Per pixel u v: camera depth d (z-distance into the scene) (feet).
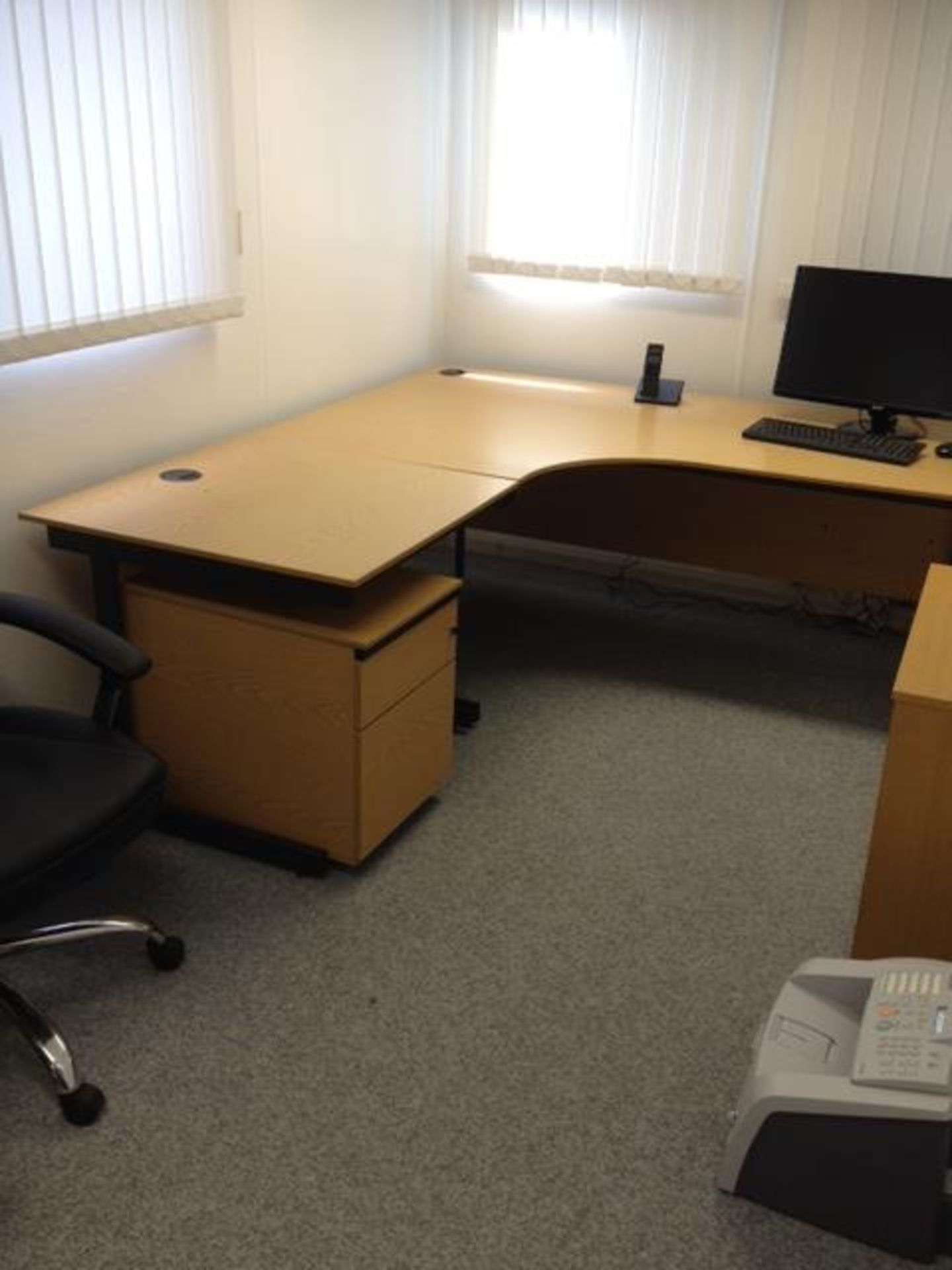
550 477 12.81
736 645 12.41
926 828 6.43
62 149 7.95
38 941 6.84
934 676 6.36
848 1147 5.42
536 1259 5.49
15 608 6.68
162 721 8.39
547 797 9.31
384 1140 6.08
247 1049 6.64
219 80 9.31
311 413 11.28
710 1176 5.97
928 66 11.00
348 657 7.50
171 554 7.76
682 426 11.12
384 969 7.32
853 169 11.59
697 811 9.21
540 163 12.59
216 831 8.40
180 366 9.78
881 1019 5.60
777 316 12.44
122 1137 6.04
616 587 13.91
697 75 11.69
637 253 12.56
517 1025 6.90
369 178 11.94
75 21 7.85
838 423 11.46
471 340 13.92
